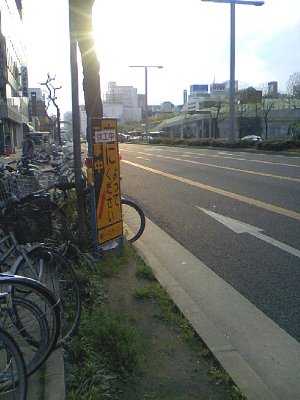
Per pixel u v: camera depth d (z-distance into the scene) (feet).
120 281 17.10
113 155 19.33
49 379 10.44
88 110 20.56
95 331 12.29
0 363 9.39
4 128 139.95
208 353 11.98
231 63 119.65
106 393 10.11
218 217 29.94
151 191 43.16
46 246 13.61
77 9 18.80
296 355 12.51
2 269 12.89
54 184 21.03
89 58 20.01
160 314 14.15
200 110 277.23
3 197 19.01
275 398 10.16
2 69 130.00
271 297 16.56
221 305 15.92
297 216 29.55
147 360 11.64
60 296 13.14
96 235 18.58
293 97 217.15
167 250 22.72
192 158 90.27
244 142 117.91
